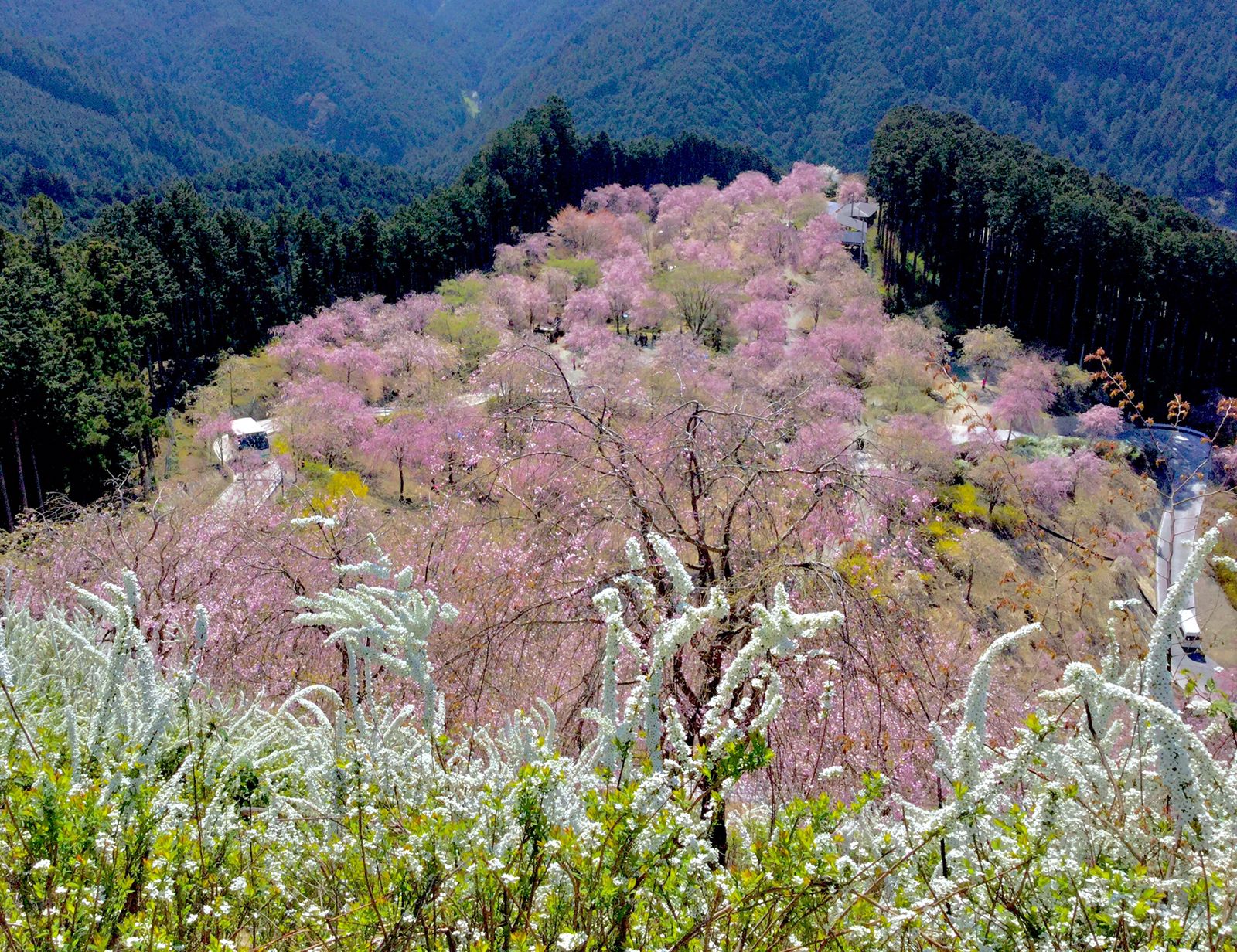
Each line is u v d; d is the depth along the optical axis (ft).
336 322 147.84
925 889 6.89
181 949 6.26
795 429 26.03
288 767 10.14
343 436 88.12
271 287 165.37
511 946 6.03
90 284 114.93
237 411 116.47
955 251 183.83
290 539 26.63
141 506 34.73
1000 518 53.01
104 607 8.48
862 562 18.85
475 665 15.43
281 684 19.58
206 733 9.46
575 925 6.08
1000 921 6.39
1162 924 6.09
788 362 116.88
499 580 21.12
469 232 200.13
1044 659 28.78
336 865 7.84
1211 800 7.25
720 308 146.82
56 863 6.52
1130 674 8.64
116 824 6.98
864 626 14.56
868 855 7.58
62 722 10.63
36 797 6.74
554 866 6.26
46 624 14.47
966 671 23.90
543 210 233.96
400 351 122.72
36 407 76.74
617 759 7.72
